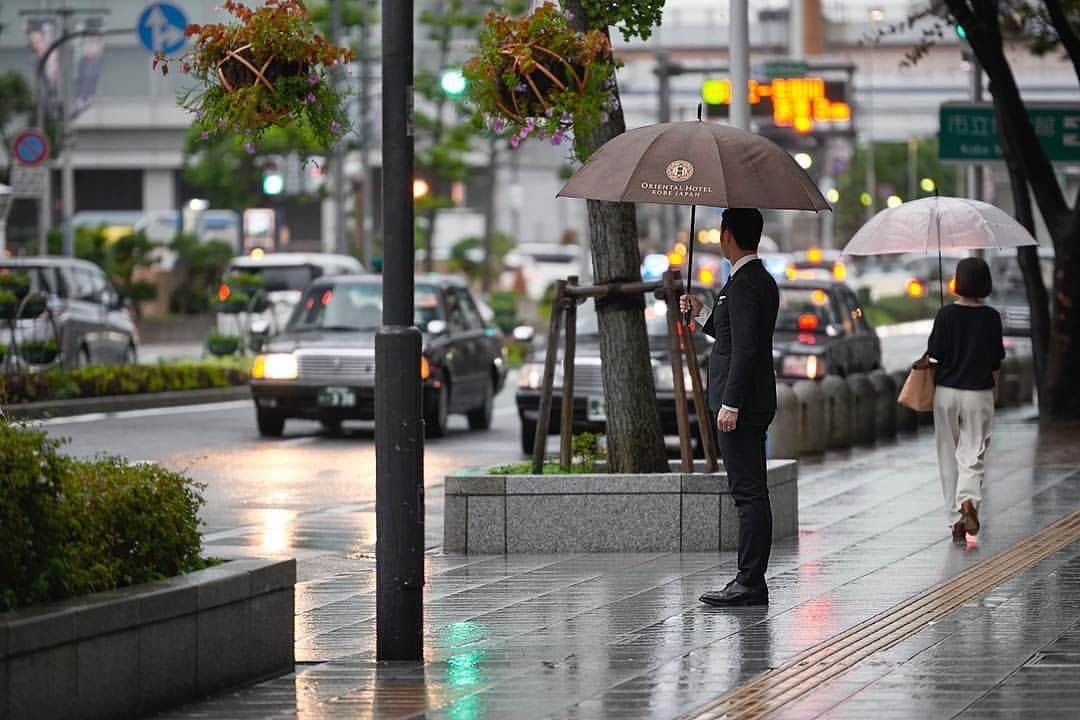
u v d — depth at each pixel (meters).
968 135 61.25
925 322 153.50
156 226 156.62
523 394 51.38
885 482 42.94
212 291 98.56
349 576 30.55
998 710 18.58
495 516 32.03
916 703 19.00
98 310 78.75
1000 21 63.69
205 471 48.53
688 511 31.89
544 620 25.16
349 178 168.50
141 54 184.62
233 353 82.81
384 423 22.27
